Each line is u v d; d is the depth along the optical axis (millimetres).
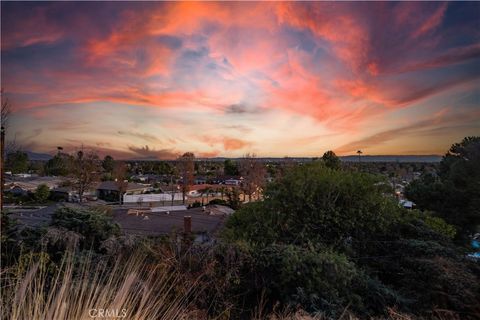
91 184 44094
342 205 7797
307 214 7559
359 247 7520
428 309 5059
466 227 14273
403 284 6117
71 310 1598
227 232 7566
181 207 34000
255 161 35875
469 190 13539
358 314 4602
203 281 4211
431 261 5863
